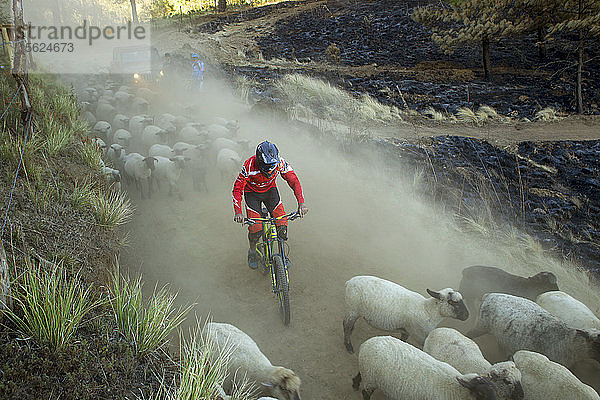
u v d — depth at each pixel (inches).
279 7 1397.6
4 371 115.4
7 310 130.5
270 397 140.5
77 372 122.0
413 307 181.5
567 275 246.8
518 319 179.2
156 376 133.8
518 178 402.9
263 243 222.2
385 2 1219.2
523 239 288.4
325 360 192.7
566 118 600.7
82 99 550.0
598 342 160.1
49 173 248.7
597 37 656.4
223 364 152.6
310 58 939.3
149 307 155.7
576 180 401.4
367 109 580.4
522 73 774.5
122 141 422.0
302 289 239.5
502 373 142.9
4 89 346.9
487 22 690.8
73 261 179.9
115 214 241.6
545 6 662.5
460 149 463.8
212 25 1300.4
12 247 158.1
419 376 147.8
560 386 148.3
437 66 834.8
